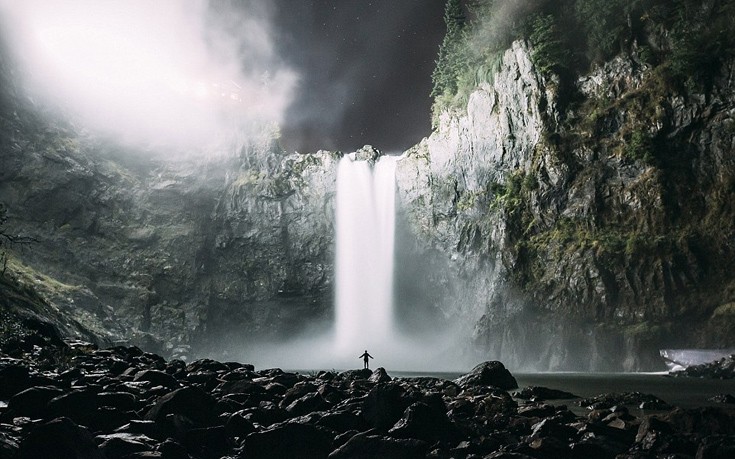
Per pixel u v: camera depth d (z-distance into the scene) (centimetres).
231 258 9000
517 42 7850
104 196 8675
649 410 1858
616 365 6106
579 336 6419
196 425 1173
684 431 1264
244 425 1172
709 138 6762
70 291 7338
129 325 7962
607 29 7612
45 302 6066
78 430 922
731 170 6594
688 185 6750
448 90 9031
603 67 7506
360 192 8994
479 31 8744
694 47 6975
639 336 6059
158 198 9038
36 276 7300
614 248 6644
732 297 6034
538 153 7494
